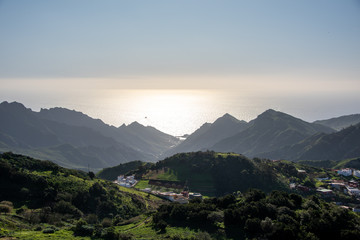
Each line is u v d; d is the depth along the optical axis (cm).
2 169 12662
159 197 17488
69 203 12256
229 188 19475
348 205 16388
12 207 11106
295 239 7944
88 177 16775
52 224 10212
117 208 13600
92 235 9069
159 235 9506
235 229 9150
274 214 9206
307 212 8825
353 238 7762
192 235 9100
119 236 9106
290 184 19938
